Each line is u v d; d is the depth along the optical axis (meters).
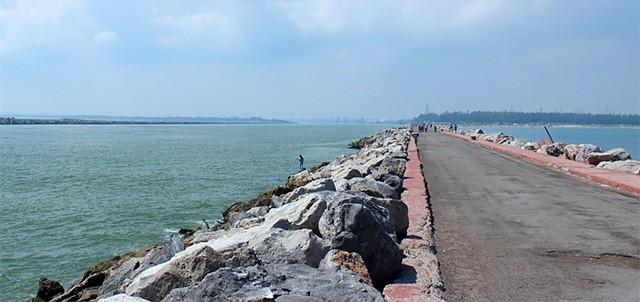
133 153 50.72
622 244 6.77
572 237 7.14
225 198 22.02
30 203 21.11
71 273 12.25
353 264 4.57
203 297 3.61
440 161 20.19
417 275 5.01
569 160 19.25
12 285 11.48
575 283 5.17
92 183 27.27
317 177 16.20
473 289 4.95
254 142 76.38
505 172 15.98
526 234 7.30
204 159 42.84
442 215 8.70
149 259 7.27
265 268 4.32
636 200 10.51
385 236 4.98
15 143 70.31
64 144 68.69
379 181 10.11
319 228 5.64
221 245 5.30
